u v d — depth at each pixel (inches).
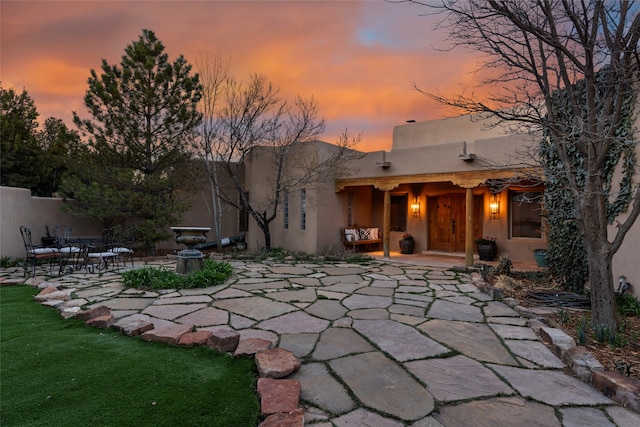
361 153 490.9
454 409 100.0
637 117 205.6
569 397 107.2
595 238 165.6
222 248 528.4
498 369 126.3
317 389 109.9
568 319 179.6
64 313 181.2
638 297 206.8
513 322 180.4
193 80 424.5
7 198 357.4
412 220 499.8
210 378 113.2
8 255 357.1
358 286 266.2
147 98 391.9
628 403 101.5
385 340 153.6
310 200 447.2
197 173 448.5
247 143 462.9
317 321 179.0
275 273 317.7
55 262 358.6
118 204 394.0
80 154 402.3
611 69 156.9
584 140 163.3
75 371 115.3
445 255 459.2
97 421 87.9
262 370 115.5
